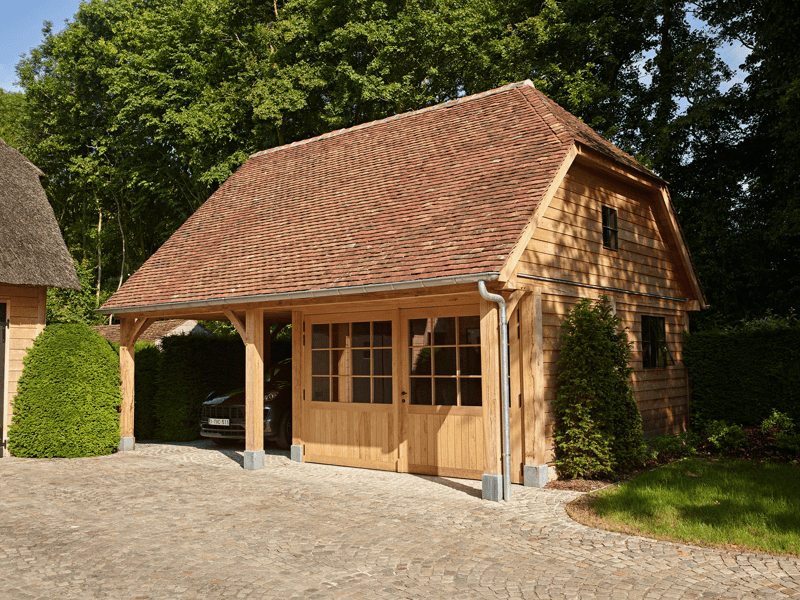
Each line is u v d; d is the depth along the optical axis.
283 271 10.37
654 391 12.01
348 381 10.58
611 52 22.94
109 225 33.88
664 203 12.45
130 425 12.57
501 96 12.36
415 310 9.85
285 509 7.52
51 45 30.47
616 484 8.55
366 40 22.23
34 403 11.66
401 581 5.08
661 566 5.30
